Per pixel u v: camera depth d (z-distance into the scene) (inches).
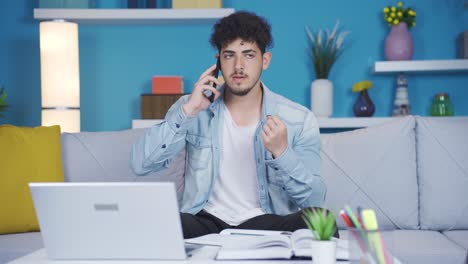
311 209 66.5
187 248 56.1
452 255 83.9
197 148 81.2
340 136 102.0
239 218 78.4
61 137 105.1
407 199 98.9
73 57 132.9
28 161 98.4
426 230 98.5
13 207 95.7
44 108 132.4
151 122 138.1
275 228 70.3
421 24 147.4
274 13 148.0
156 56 149.5
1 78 148.9
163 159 78.2
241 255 52.1
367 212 45.7
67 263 53.0
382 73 147.2
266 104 81.0
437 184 98.5
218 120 81.3
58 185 51.5
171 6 144.1
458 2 146.5
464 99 147.4
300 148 80.7
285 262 51.4
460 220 98.0
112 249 52.7
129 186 50.3
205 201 80.4
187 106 74.7
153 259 52.5
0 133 99.1
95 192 50.9
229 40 75.5
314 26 147.9
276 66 148.3
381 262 44.2
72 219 52.3
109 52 149.6
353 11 147.6
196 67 149.1
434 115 142.0
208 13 139.2
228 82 76.4
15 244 87.7
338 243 54.6
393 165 99.3
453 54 147.3
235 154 80.7
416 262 84.4
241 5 147.9
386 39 142.7
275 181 79.4
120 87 149.7
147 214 50.9
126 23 146.6
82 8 140.3
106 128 150.0
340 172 99.5
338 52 147.1
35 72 149.0
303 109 83.0
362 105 141.7
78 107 134.4
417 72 145.6
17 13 148.2
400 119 102.0
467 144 99.4
